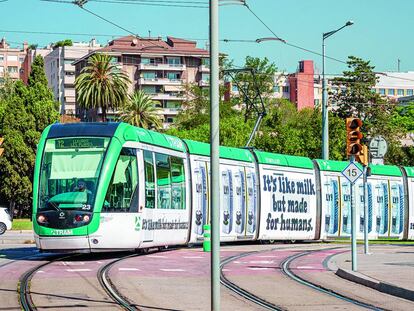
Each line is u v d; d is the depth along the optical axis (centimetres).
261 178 3525
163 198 2794
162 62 14488
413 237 4241
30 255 2758
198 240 3106
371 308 1577
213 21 1344
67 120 9906
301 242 4006
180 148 3005
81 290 1753
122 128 2578
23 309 1477
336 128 6812
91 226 2417
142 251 2844
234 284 1952
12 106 6881
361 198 4047
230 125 8538
